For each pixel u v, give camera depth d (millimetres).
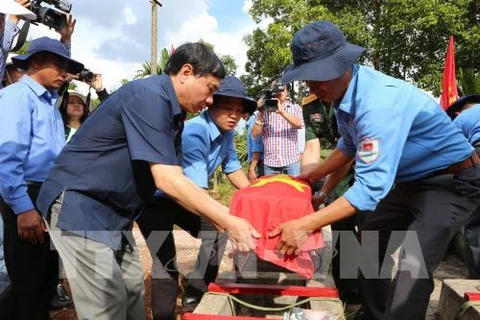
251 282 3291
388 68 16781
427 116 2211
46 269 2949
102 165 2064
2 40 2924
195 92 2061
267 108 5043
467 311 2633
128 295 2340
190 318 2270
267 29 16172
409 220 2629
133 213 2223
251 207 2535
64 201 2062
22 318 2805
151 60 9852
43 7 3461
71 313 3438
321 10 15352
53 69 2836
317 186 3656
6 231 2768
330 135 3686
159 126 1951
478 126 3230
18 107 2641
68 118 3848
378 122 2066
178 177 1970
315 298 2660
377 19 15875
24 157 2650
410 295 2225
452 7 14297
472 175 2301
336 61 2100
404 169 2361
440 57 15820
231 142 3396
